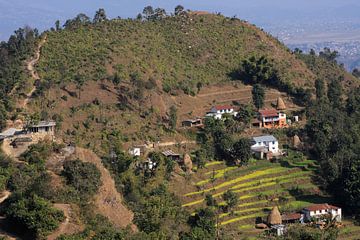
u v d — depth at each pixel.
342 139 167.50
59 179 98.31
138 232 95.25
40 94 161.50
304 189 153.00
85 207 93.56
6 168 99.81
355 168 150.00
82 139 143.50
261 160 164.38
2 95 154.38
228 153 160.00
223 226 130.25
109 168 126.62
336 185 153.62
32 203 87.38
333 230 123.75
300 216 137.00
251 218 136.38
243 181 151.88
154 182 135.38
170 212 117.56
